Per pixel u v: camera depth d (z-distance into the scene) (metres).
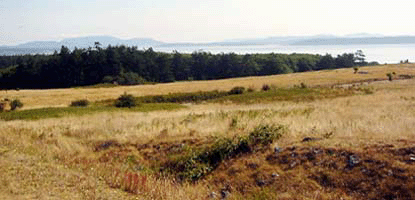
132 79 94.62
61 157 10.38
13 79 97.44
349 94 34.78
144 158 11.48
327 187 7.58
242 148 10.29
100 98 48.31
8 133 14.63
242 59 117.62
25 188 6.91
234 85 58.88
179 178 9.66
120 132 14.54
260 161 9.34
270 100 34.19
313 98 33.22
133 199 6.88
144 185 7.61
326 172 7.99
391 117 13.91
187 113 21.81
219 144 10.54
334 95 34.56
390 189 6.95
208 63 116.69
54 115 26.20
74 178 7.84
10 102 39.94
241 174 9.02
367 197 6.96
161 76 110.19
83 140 13.69
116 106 34.00
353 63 128.50
